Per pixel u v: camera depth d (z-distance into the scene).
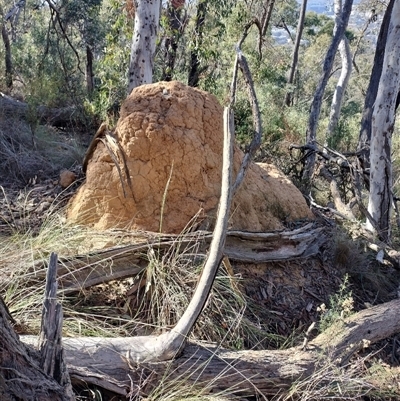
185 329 3.15
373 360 4.16
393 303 4.44
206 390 3.12
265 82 10.62
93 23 14.25
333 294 4.70
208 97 4.88
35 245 3.89
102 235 4.00
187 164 4.44
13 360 2.22
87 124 9.85
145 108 4.56
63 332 3.22
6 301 3.29
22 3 14.14
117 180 4.37
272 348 3.90
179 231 4.30
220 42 9.84
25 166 6.38
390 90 6.00
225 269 4.16
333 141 9.13
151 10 7.35
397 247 6.53
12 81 12.90
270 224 4.93
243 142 8.14
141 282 3.85
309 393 3.26
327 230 5.45
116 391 2.93
